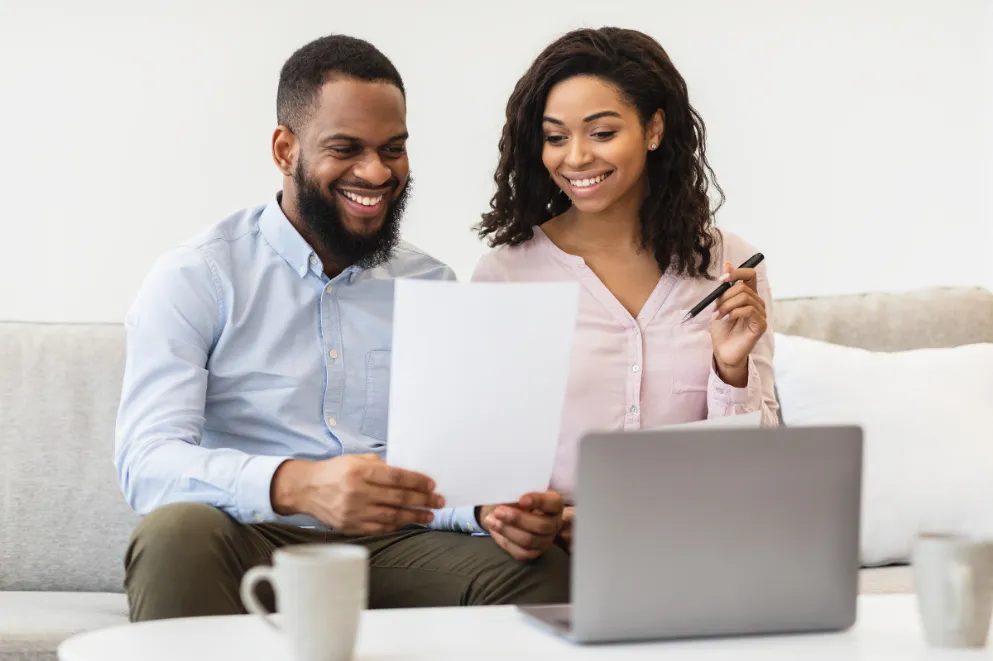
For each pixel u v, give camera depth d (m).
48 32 2.41
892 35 2.71
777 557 1.07
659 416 1.82
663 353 1.83
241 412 1.73
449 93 2.56
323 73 1.73
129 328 1.69
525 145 1.89
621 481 1.02
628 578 1.03
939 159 2.73
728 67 2.67
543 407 1.26
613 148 1.78
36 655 1.55
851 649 1.04
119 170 2.44
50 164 2.42
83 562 1.93
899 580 1.82
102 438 1.97
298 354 1.77
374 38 2.54
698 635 1.06
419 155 2.56
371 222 1.75
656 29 2.65
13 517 1.92
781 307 2.23
